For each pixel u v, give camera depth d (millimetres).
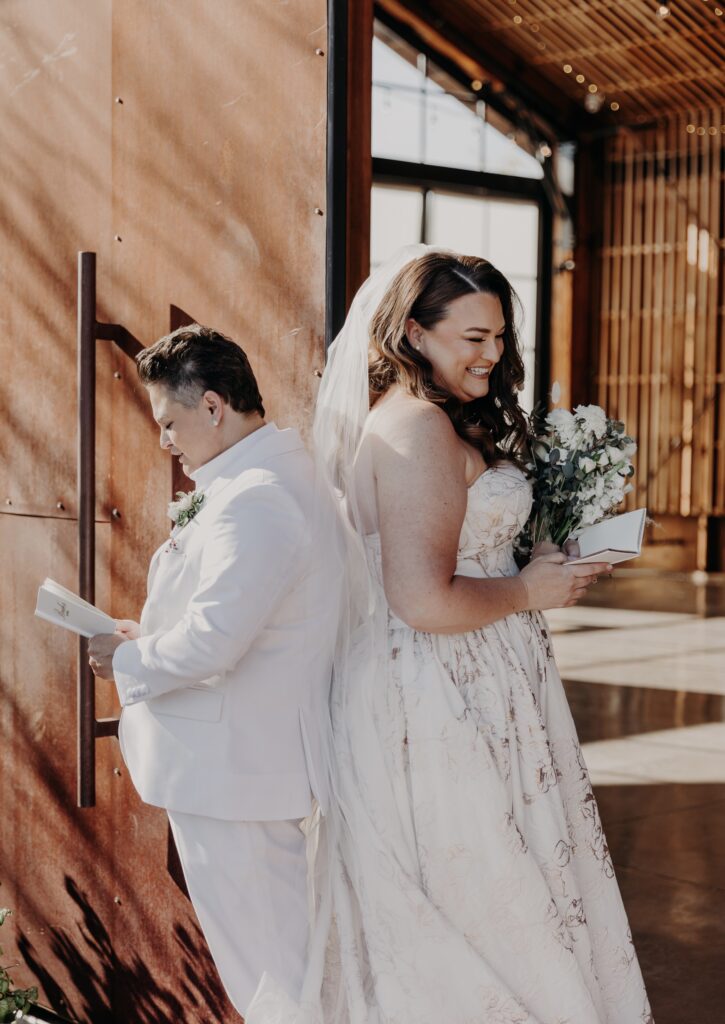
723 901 3797
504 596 2150
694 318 13086
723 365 12953
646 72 12688
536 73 13273
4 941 3402
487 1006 2092
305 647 2180
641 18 11906
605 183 13688
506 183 13469
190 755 2162
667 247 13297
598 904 2309
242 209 2668
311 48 2500
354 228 2537
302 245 2545
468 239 13398
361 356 2201
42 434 3221
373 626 2176
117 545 3000
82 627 2287
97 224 3027
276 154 2586
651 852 4242
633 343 13570
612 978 2309
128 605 2979
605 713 6258
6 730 3387
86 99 3033
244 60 2641
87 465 2783
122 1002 3051
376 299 2252
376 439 2143
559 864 2164
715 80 12453
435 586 2057
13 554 3346
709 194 13000
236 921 2174
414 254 2287
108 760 3047
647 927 3590
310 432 2535
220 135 2707
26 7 3186
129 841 2994
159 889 2918
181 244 2816
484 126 13375
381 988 2115
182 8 2775
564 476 2279
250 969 2176
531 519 2361
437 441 2096
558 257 13836
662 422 13328
